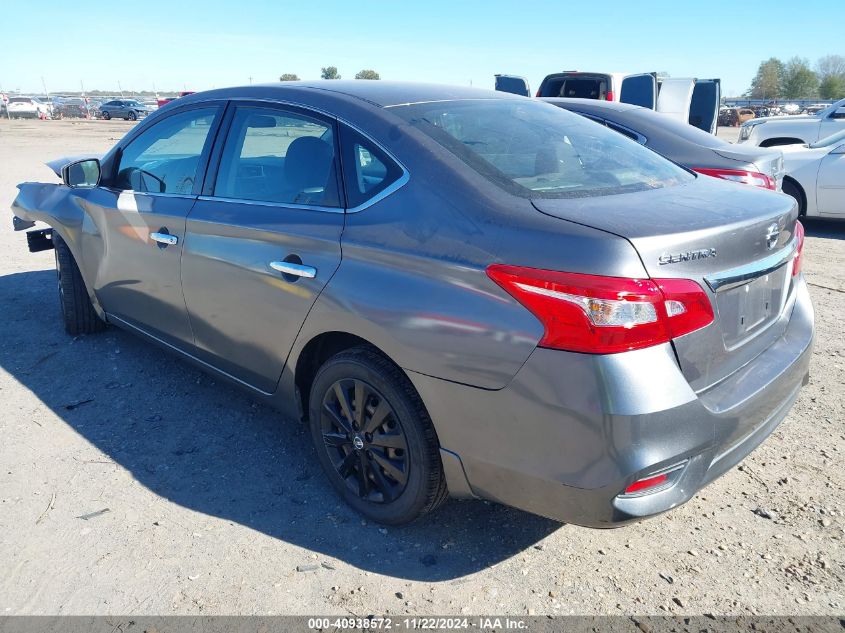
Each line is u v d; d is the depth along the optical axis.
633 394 2.07
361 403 2.79
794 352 2.79
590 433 2.11
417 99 3.07
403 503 2.73
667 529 2.87
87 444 3.52
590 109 6.89
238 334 3.26
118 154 4.18
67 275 4.74
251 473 3.28
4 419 3.76
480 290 2.29
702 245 2.23
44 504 3.00
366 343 2.79
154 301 3.82
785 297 2.88
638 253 2.09
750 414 2.43
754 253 2.47
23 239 8.38
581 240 2.14
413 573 2.62
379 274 2.57
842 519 2.90
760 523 2.89
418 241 2.48
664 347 2.15
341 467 2.97
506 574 2.61
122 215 3.91
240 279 3.13
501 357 2.24
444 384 2.40
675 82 12.62
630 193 2.62
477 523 2.93
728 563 2.66
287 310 2.92
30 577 2.57
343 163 2.85
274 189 3.11
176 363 4.52
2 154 19.11
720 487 3.16
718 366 2.38
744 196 2.75
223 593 2.50
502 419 2.29
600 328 2.07
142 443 3.54
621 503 2.16
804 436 3.59
